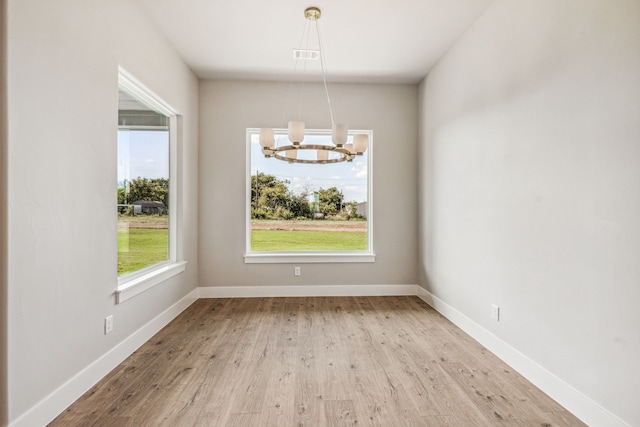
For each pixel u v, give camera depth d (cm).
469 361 243
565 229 189
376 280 427
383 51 342
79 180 194
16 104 150
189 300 381
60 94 178
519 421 174
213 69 383
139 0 257
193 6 266
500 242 250
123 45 241
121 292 235
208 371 226
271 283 420
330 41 322
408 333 298
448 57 339
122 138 259
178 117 358
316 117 421
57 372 176
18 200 152
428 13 277
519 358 227
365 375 221
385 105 427
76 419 173
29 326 158
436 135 368
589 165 173
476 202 285
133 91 278
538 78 211
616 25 158
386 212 428
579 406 178
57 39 176
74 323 190
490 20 265
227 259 417
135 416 176
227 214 417
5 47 145
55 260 175
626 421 154
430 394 199
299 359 245
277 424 170
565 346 188
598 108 168
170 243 354
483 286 273
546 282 203
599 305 167
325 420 174
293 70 387
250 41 321
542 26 207
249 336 288
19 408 152
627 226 154
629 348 153
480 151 279
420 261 418
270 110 417
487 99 269
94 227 208
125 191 262
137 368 229
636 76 150
